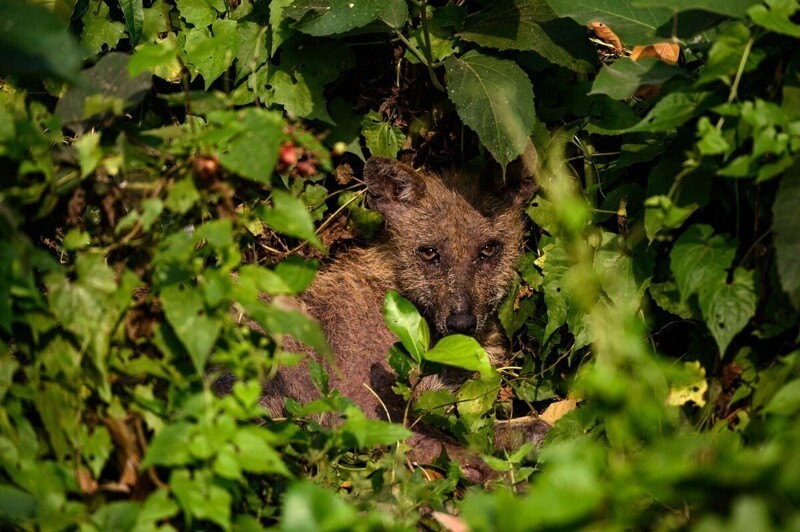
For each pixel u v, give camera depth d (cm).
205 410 567
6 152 591
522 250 1166
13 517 575
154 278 592
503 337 1157
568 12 796
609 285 862
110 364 599
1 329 661
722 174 637
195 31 1032
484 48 970
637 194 909
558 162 1000
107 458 614
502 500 506
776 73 681
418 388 1098
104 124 677
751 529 432
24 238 549
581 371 948
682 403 709
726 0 638
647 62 740
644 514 619
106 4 1062
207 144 609
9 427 602
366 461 827
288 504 502
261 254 1106
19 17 507
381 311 1155
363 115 1095
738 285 677
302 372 1055
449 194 1159
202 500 546
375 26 981
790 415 604
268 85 1014
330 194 1105
